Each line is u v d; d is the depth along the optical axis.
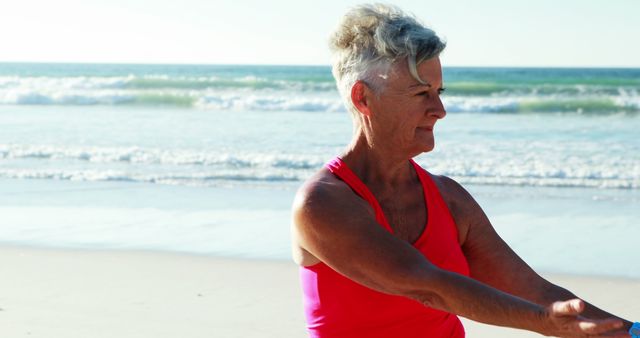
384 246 1.67
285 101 27.69
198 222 9.66
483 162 14.48
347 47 1.83
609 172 13.30
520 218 9.84
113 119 24.67
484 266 2.05
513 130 19.95
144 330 5.41
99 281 6.84
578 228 9.16
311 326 1.93
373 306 1.83
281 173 13.88
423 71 1.78
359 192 1.83
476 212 2.04
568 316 1.37
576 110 25.58
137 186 12.73
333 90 33.72
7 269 7.33
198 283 6.73
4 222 9.80
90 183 13.06
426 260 1.63
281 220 9.70
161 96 30.38
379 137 1.85
